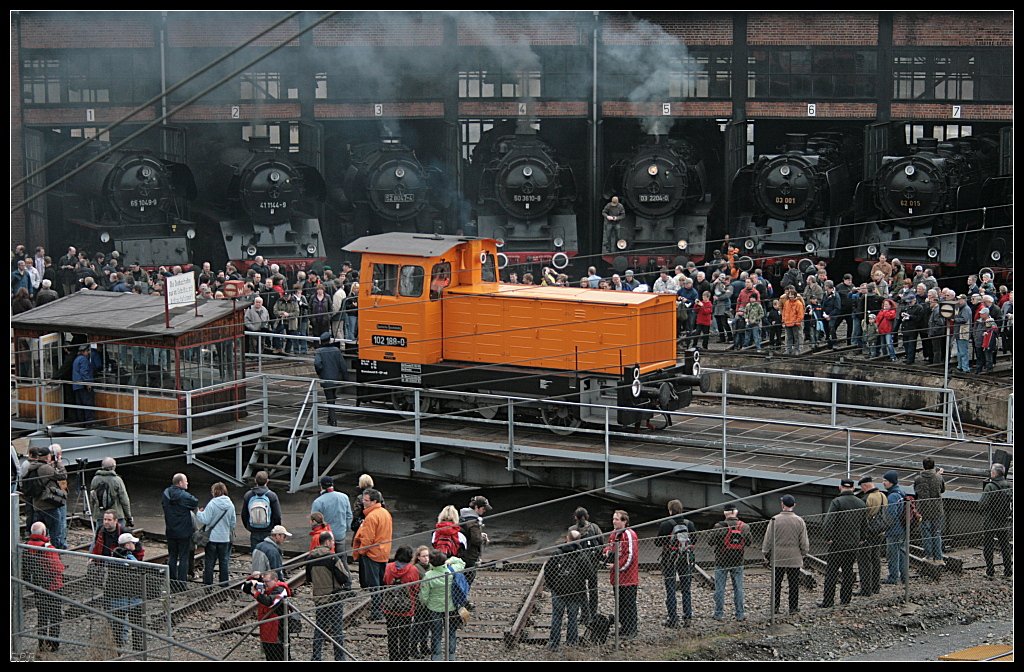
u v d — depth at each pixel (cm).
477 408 3031
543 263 4644
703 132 5041
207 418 2988
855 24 4600
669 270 4528
